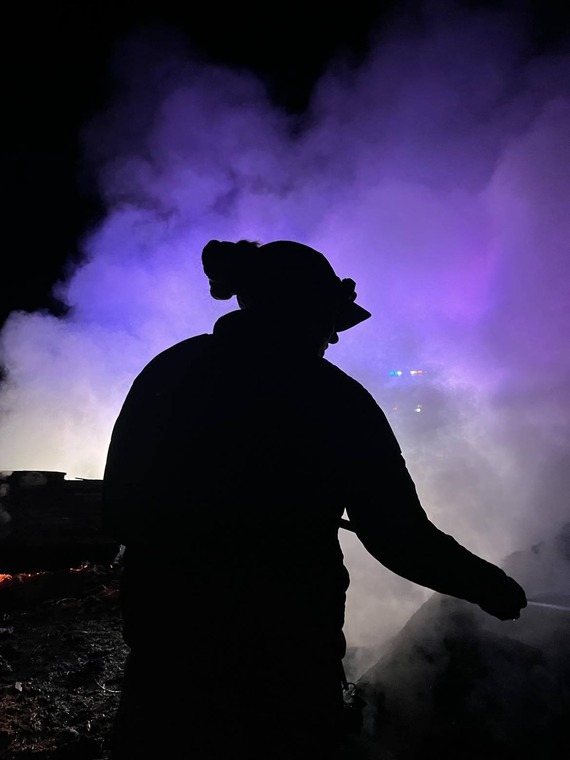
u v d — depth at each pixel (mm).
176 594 935
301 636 923
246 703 900
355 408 967
